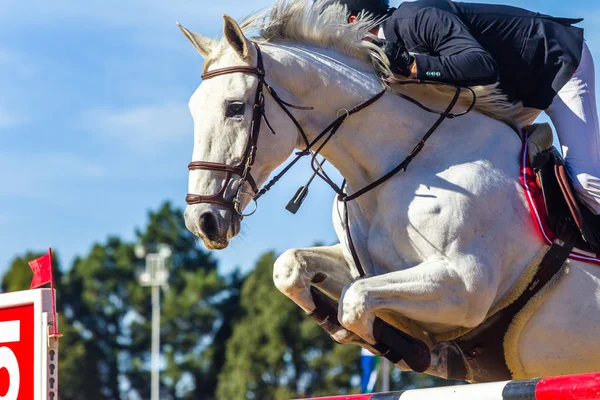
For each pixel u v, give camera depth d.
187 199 5.04
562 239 5.32
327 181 5.47
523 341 5.34
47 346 4.32
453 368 5.51
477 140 5.42
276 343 51.34
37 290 4.38
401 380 49.22
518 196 5.32
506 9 5.57
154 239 73.25
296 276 5.51
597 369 5.39
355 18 5.88
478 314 5.12
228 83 5.18
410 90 5.50
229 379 52.47
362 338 5.42
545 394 3.76
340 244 5.89
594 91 5.63
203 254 74.44
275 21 5.53
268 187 5.30
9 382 4.48
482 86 5.43
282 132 5.25
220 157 5.07
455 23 5.36
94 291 70.69
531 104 5.57
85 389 62.69
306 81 5.35
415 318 5.08
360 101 5.38
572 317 5.29
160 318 66.12
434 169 5.28
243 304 55.75
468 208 5.14
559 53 5.48
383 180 5.31
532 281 5.28
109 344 68.94
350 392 49.75
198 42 5.59
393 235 5.23
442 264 5.05
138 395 67.69
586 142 5.52
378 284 4.97
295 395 50.66
